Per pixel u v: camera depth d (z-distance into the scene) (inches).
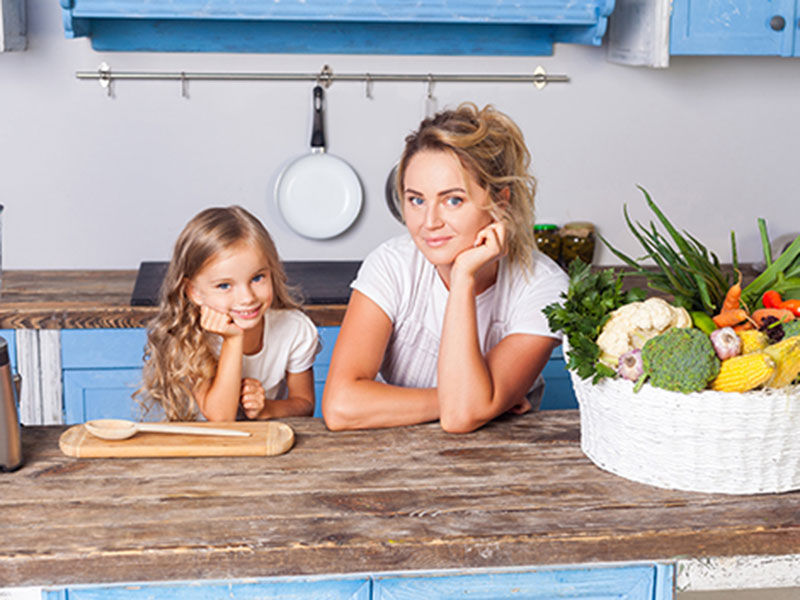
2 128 112.3
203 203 116.7
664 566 47.7
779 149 124.3
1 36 100.1
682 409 48.8
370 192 118.6
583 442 56.2
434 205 58.3
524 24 116.3
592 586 47.7
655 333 50.5
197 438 56.9
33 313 95.7
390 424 60.9
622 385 50.1
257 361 73.3
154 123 114.3
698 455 50.1
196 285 67.3
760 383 47.6
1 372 51.8
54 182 114.3
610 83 119.8
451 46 116.0
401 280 67.0
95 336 97.3
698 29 103.3
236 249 66.1
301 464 54.8
